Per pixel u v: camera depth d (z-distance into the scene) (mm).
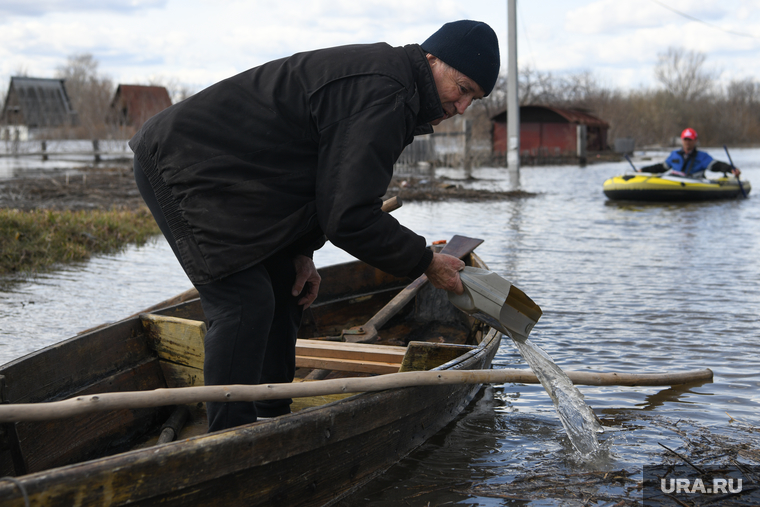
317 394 2523
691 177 14992
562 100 52906
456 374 2902
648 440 3252
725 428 3381
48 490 1728
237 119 2453
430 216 12438
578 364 4309
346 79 2398
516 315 2949
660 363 4312
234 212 2420
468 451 3145
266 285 2533
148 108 35406
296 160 2482
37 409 1973
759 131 66375
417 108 2496
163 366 3543
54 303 6090
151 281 7102
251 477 2225
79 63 69750
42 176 19062
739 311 5531
